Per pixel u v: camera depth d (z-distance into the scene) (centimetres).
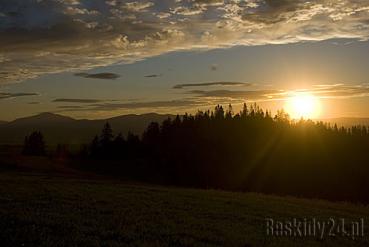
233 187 8675
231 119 12756
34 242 1491
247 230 2083
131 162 10875
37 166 8269
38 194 2906
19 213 2048
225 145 11081
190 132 12081
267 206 3053
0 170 6594
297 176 9288
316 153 10400
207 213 2534
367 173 9094
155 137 12400
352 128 12188
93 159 11606
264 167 9744
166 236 1786
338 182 8931
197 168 9781
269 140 11344
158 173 9756
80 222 1923
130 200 2858
